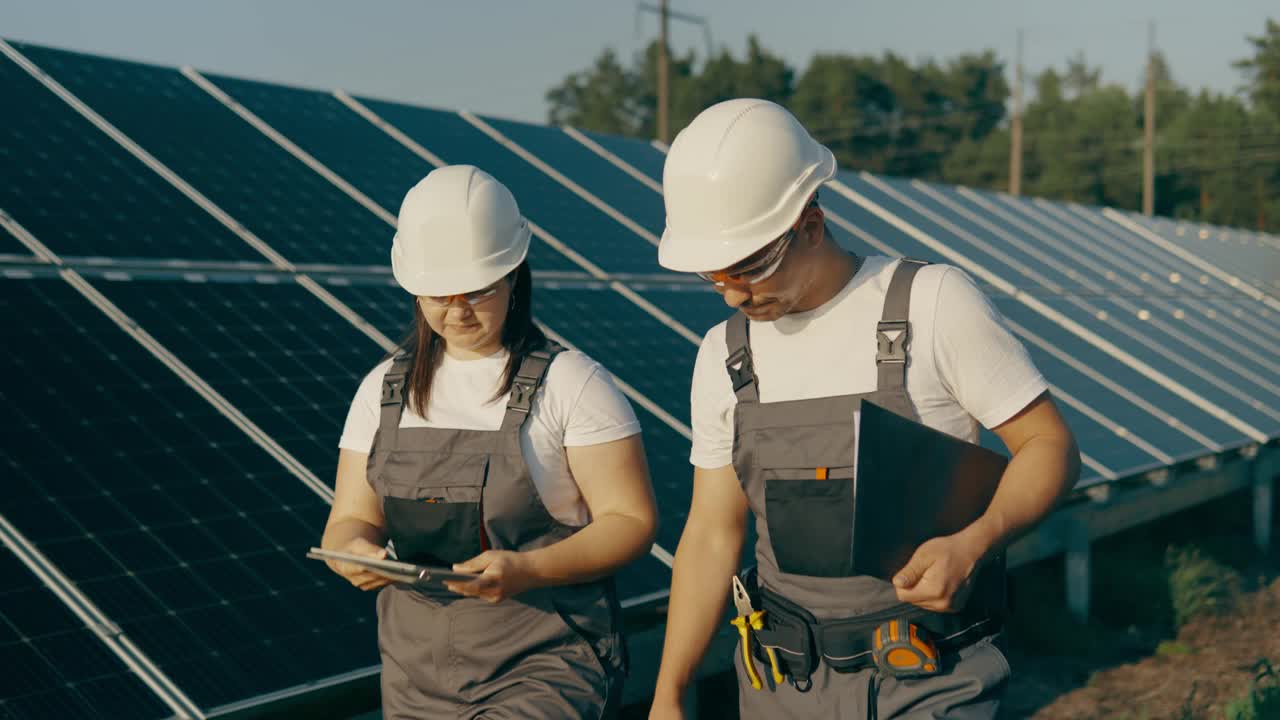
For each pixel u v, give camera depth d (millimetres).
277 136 7383
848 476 2338
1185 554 8797
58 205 5387
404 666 2744
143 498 3717
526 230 2803
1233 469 9680
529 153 9258
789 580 2451
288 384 4699
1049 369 9219
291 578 3684
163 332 4660
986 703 2340
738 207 2287
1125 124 73875
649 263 8000
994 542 2162
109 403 4086
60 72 6766
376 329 5438
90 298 4680
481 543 2676
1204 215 68875
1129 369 10094
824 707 2406
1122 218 19297
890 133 78312
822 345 2395
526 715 2576
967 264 11258
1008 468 2275
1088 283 13000
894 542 2154
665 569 4453
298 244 6098
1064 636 7359
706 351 2602
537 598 2682
